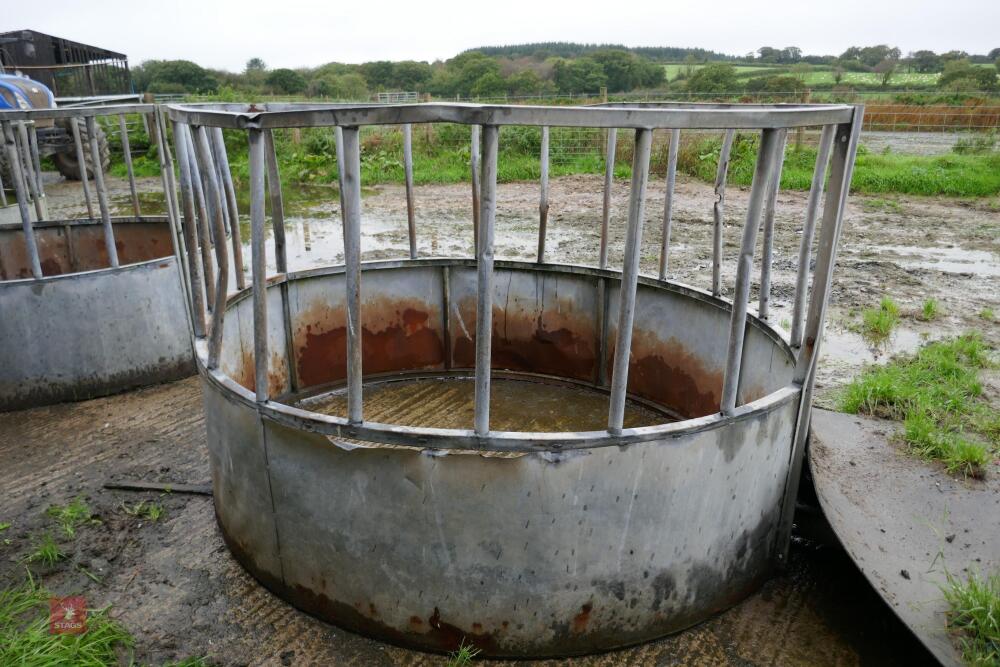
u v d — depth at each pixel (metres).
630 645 2.04
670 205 3.14
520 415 3.47
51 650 1.96
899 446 2.73
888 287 5.99
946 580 2.01
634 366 3.53
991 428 3.21
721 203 2.90
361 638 2.09
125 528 2.62
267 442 2.04
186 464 3.05
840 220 1.99
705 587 2.09
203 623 2.14
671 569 2.00
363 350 3.76
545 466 1.81
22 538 2.55
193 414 3.51
